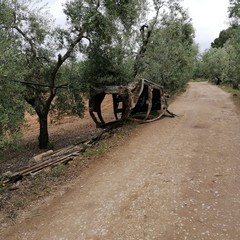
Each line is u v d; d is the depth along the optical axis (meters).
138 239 5.56
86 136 17.92
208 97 32.06
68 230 6.12
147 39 23.34
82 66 15.63
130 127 15.42
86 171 9.51
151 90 16.69
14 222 6.69
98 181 8.53
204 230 5.67
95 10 13.48
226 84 55.12
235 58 28.16
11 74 9.51
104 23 13.88
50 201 7.56
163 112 18.17
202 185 7.63
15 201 7.75
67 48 14.70
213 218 6.06
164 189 7.54
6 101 9.65
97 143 13.10
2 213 7.15
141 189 7.67
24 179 9.77
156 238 5.53
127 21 15.58
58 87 15.31
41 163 10.77
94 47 14.92
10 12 10.63
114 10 14.16
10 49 9.61
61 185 8.54
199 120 16.50
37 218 6.76
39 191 8.23
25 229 6.36
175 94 35.84
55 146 16.56
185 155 10.12
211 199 6.86
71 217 6.61
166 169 8.94
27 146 17.08
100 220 6.36
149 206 6.74
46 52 15.33
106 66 15.55
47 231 6.18
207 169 8.70
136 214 6.45
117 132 14.70
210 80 75.50
